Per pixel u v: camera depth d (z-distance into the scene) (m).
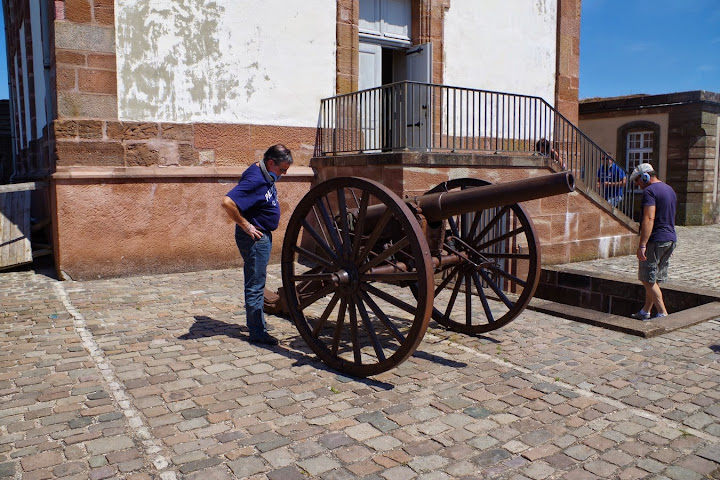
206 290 7.95
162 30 9.09
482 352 5.36
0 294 7.59
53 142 8.59
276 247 10.19
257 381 4.57
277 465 3.29
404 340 4.38
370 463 3.33
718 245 13.88
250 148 9.94
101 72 8.65
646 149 20.02
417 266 4.25
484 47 12.86
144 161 9.01
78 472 3.20
